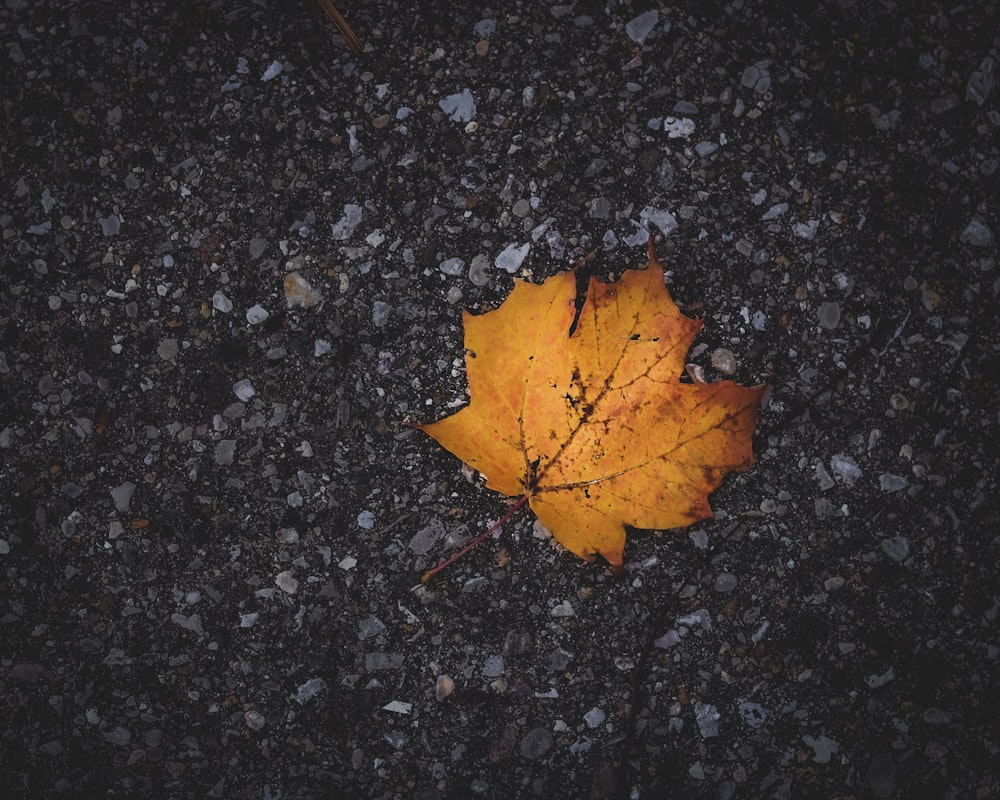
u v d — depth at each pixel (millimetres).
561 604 590
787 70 594
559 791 592
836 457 589
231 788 594
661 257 592
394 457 593
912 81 593
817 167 593
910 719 590
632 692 590
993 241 592
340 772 594
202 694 594
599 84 594
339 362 593
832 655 589
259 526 594
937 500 589
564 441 560
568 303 554
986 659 590
